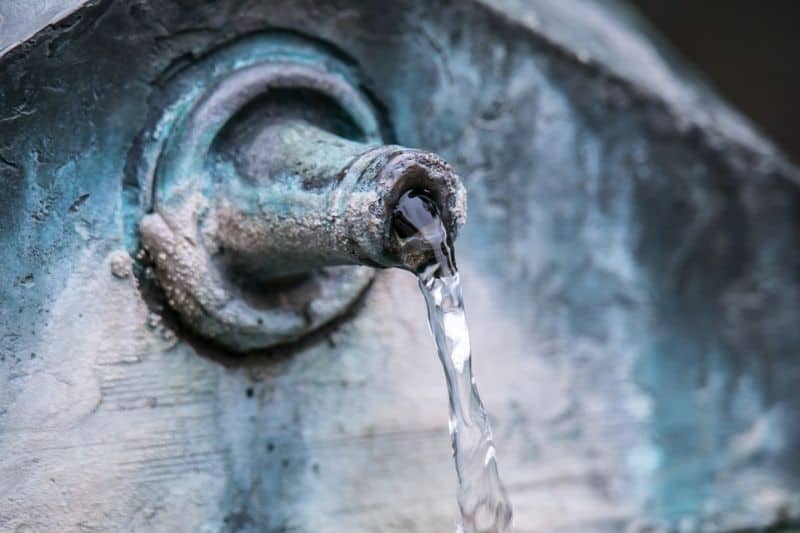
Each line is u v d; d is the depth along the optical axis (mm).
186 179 724
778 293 855
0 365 713
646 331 832
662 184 829
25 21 721
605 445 823
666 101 824
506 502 731
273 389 751
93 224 723
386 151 689
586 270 818
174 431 735
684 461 838
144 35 724
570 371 816
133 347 729
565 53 800
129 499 729
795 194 854
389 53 764
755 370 853
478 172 792
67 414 721
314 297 744
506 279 802
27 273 715
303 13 744
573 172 812
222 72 735
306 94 741
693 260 838
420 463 778
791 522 853
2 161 710
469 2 775
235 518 745
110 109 722
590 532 816
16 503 714
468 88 783
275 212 709
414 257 687
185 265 723
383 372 771
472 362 797
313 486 759
